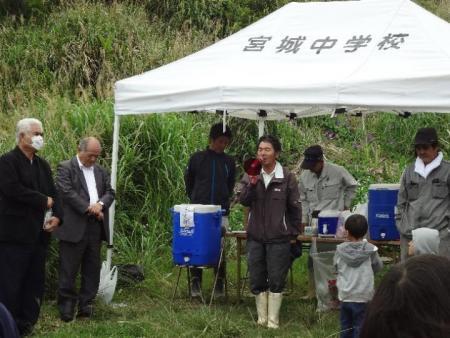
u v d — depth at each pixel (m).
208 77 7.22
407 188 6.44
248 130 12.58
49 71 13.66
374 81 6.24
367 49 6.98
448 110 6.07
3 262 6.25
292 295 8.22
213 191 7.82
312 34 7.62
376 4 7.66
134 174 9.60
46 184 6.41
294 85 6.55
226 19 16.45
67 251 6.94
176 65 7.81
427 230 5.99
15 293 6.26
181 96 7.12
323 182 7.66
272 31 7.89
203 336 6.61
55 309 7.44
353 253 5.79
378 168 12.23
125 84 7.53
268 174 6.77
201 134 10.69
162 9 16.69
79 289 7.93
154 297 8.11
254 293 6.98
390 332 1.43
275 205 6.73
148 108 7.38
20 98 12.46
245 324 6.99
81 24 14.25
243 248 9.75
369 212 7.11
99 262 7.17
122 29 14.86
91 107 10.27
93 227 7.04
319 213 7.31
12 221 6.21
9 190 6.11
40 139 6.25
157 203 9.45
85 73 13.45
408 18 7.29
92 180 7.07
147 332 6.75
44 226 6.44
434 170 6.30
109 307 7.48
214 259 7.36
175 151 9.84
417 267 1.45
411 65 6.50
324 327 6.78
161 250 9.30
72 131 9.34
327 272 7.19
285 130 13.12
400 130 13.30
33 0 16.14
